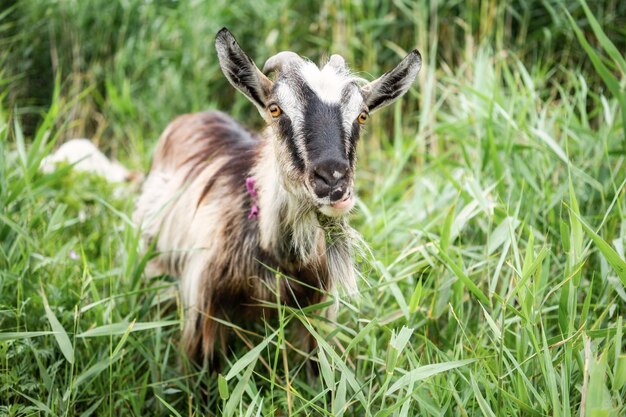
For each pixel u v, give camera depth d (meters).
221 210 1.83
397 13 3.08
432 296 1.91
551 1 2.79
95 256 2.29
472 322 1.95
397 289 1.74
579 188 2.12
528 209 2.00
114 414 1.71
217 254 1.80
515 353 1.67
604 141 2.11
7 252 1.90
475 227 2.13
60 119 3.22
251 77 1.71
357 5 2.94
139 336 1.86
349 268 1.77
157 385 1.73
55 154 2.82
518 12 2.90
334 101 1.60
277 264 1.75
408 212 2.31
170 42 3.33
